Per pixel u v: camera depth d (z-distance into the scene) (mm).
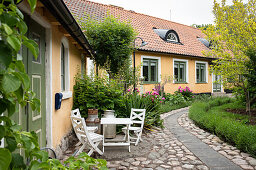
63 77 5688
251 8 8984
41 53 3836
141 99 7516
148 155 4676
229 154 4586
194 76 17219
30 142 1353
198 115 7953
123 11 16250
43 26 3922
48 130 4078
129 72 9477
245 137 4762
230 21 9242
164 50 14430
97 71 9594
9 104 1229
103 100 6500
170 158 4457
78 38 5098
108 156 4629
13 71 1149
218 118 6711
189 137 6121
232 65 9055
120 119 5230
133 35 9867
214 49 9906
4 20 1133
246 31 8820
